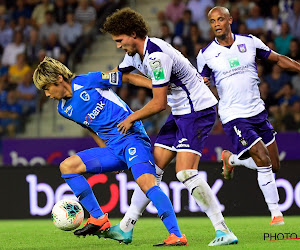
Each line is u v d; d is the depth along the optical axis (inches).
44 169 1187.3
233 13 1616.6
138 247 638.5
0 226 1035.9
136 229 881.5
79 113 656.4
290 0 1598.2
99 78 655.8
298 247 604.7
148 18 1795.0
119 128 631.2
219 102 902.4
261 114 887.1
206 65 899.4
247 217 1135.6
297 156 1200.8
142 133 658.8
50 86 639.1
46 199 1184.8
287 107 1336.1
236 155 984.3
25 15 1895.9
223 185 1150.3
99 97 652.1
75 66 1755.7
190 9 1716.3
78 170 644.7
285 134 1204.5
